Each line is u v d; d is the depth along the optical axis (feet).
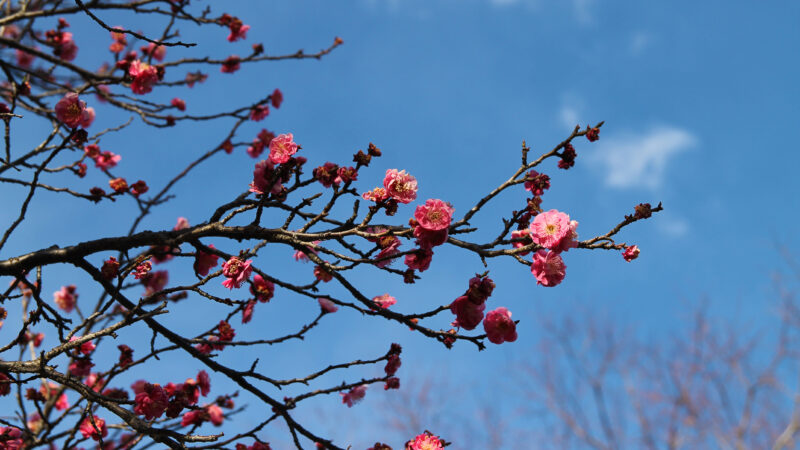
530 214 11.34
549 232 10.28
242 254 10.81
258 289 12.80
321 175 10.34
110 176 17.97
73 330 11.16
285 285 11.36
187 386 14.05
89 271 11.43
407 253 10.18
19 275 11.18
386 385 13.04
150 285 17.75
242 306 11.27
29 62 19.81
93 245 11.35
